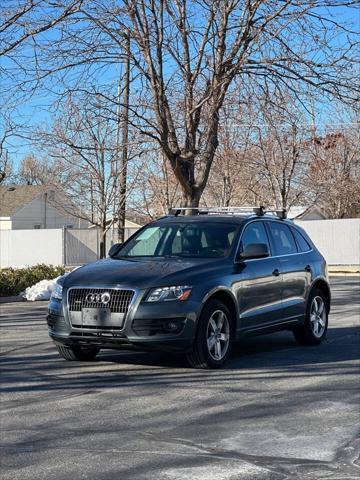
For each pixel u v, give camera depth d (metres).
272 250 9.98
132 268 8.63
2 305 17.75
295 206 39.28
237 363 9.23
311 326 10.63
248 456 5.48
